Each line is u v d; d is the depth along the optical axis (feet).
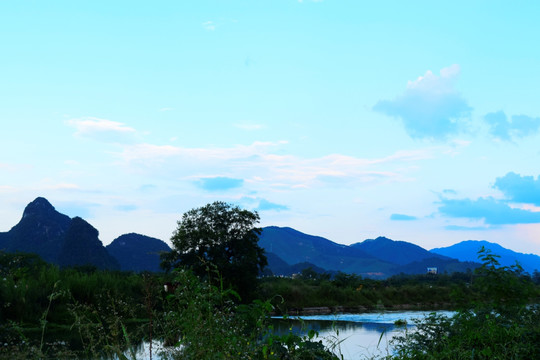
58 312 49.55
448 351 16.22
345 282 196.95
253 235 158.92
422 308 134.82
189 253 148.15
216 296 13.15
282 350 14.85
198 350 11.94
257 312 14.84
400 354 17.76
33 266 77.61
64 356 14.69
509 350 15.97
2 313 43.88
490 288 23.85
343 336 37.93
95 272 75.92
